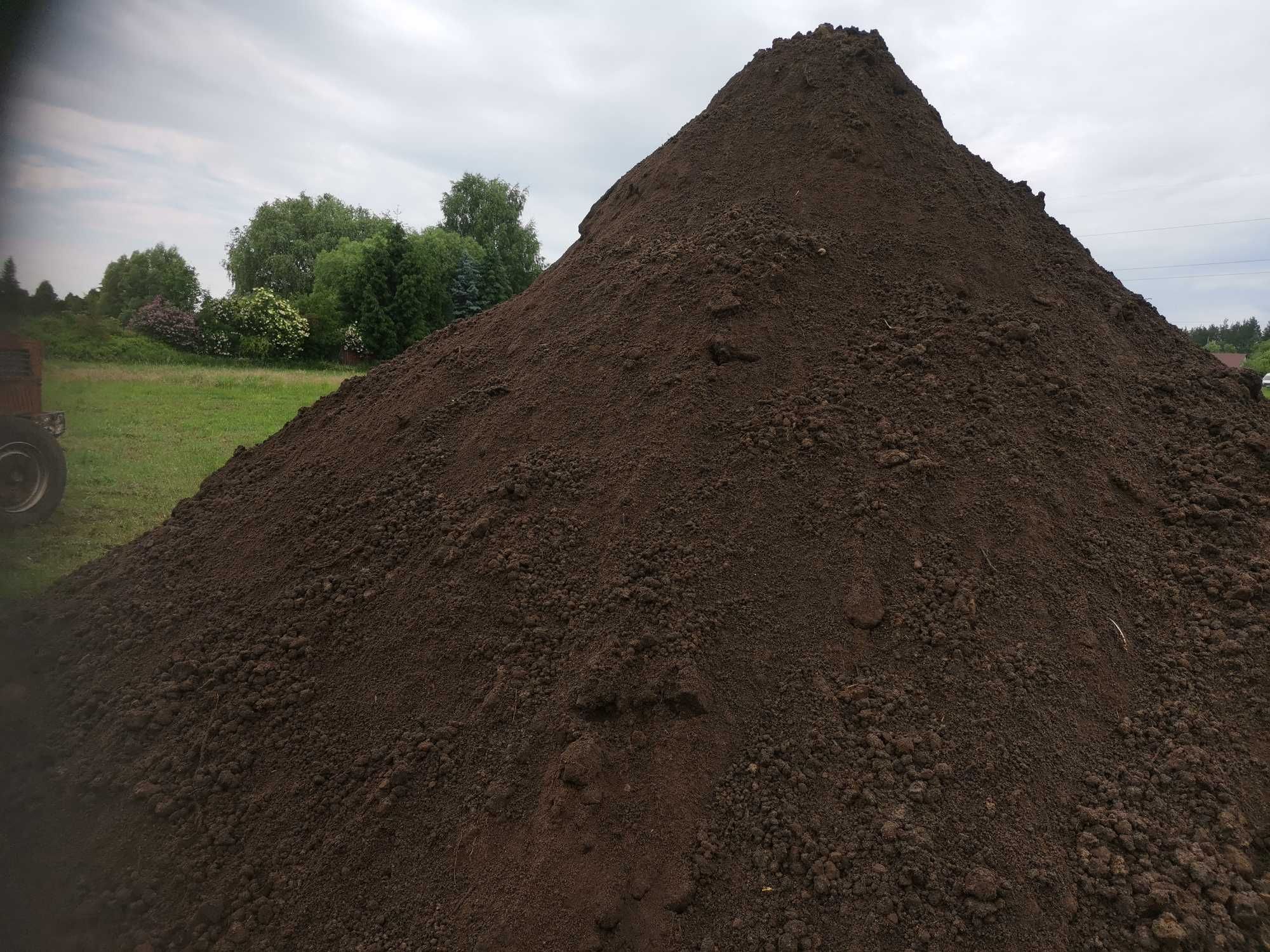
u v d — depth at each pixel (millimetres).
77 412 14523
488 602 3459
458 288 41031
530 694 3076
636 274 4992
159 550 4793
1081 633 3264
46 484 7719
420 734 3090
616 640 3115
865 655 3119
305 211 49250
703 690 2953
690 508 3623
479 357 5195
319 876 2748
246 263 46156
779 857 2566
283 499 4750
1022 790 2715
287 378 23141
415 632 3467
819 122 5508
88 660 3932
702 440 3896
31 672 3914
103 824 3039
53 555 6754
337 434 5309
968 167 5879
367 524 4203
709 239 4895
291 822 2941
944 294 4695
